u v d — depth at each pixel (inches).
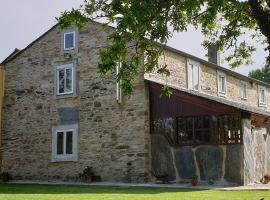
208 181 813.2
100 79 920.3
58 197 554.9
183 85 988.6
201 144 828.6
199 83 1057.5
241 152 794.2
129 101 886.4
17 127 1001.5
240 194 623.2
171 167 847.1
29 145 983.6
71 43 961.5
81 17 550.0
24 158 985.5
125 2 479.8
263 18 490.3
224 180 802.2
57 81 968.9
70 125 942.4
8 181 968.9
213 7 555.2
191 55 1010.7
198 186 781.3
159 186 776.9
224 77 1178.6
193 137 836.6
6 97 1021.8
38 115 981.8
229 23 625.0
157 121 867.4
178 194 613.0
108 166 893.2
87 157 916.0
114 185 805.9
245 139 802.8
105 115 908.0
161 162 855.1
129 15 466.9
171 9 514.9
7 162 1002.7
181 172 838.5
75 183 871.1
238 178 791.7
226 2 543.8
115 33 506.3
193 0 502.3
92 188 733.3
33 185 825.5
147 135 867.4
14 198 534.6
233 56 665.0
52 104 968.3
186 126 846.5
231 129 807.1
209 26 603.8
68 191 669.3
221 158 809.5
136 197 559.5
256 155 876.6
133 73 537.3
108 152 896.3
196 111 838.5
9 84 1022.4
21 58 1015.6
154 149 863.1
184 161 838.5
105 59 503.2
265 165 914.7
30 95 995.9
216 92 1131.9
